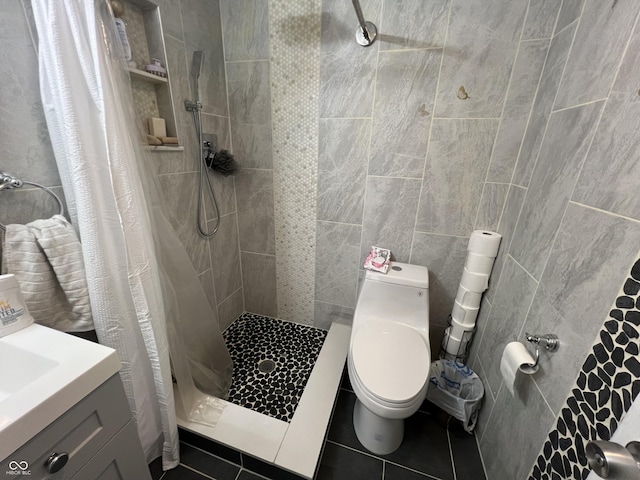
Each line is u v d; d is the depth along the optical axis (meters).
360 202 1.56
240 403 1.43
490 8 1.11
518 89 1.16
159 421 1.14
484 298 1.42
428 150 1.36
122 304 0.96
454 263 1.51
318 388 1.45
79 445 0.61
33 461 0.52
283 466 1.09
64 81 0.75
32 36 0.78
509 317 1.12
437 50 1.21
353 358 1.21
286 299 1.99
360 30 1.26
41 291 0.81
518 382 1.01
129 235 0.89
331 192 1.60
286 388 1.53
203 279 1.61
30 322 0.75
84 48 0.76
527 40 1.10
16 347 0.67
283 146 1.59
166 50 1.16
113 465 0.71
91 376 0.61
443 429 1.38
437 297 1.60
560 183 0.89
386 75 1.30
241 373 1.62
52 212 0.89
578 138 0.82
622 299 0.59
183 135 1.31
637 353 0.55
